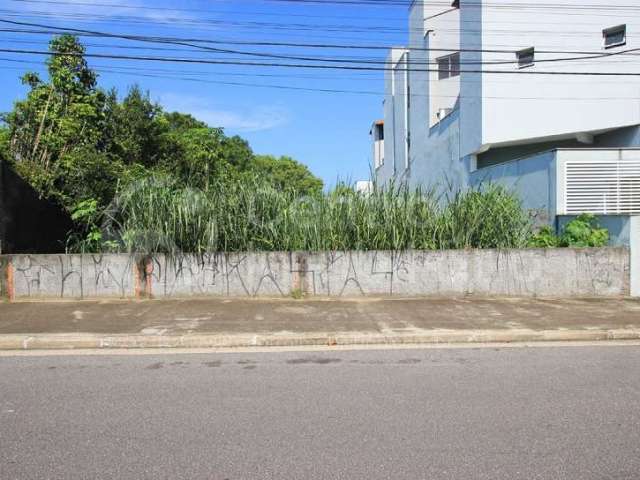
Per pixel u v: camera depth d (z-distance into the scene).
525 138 18.28
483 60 18.41
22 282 10.16
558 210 12.78
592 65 17.66
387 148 35.12
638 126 17.19
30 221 12.71
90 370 6.15
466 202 11.05
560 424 4.44
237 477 3.56
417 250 10.42
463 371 6.03
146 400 5.09
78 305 9.64
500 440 4.12
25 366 6.35
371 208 10.91
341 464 3.74
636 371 6.00
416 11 26.98
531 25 18.11
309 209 11.02
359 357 6.71
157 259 10.23
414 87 27.61
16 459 3.84
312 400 5.05
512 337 7.58
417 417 4.60
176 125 30.89
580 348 7.15
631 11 17.09
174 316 8.72
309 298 10.30
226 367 6.27
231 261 10.31
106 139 17.89
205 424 4.47
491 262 10.45
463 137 20.30
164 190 10.76
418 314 8.88
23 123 17.58
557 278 10.48
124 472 3.64
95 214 11.72
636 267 10.46
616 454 3.88
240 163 33.44
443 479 3.52
